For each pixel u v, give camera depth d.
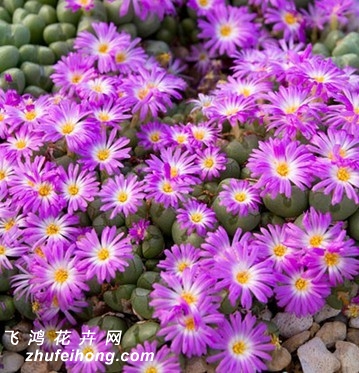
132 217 0.25
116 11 0.32
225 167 0.26
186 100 0.32
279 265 0.23
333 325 0.25
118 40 0.31
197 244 0.24
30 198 0.24
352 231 0.24
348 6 0.33
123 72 0.30
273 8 0.35
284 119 0.26
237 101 0.27
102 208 0.24
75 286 0.23
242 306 0.23
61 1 0.32
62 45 0.31
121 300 0.24
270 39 0.35
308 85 0.27
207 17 0.34
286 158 0.24
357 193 0.24
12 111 0.27
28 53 0.31
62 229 0.24
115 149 0.26
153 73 0.29
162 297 0.22
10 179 0.25
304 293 0.23
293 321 0.25
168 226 0.25
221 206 0.24
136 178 0.25
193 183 0.25
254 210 0.24
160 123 0.28
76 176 0.25
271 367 0.24
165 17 0.35
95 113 0.27
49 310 0.24
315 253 0.23
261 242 0.24
